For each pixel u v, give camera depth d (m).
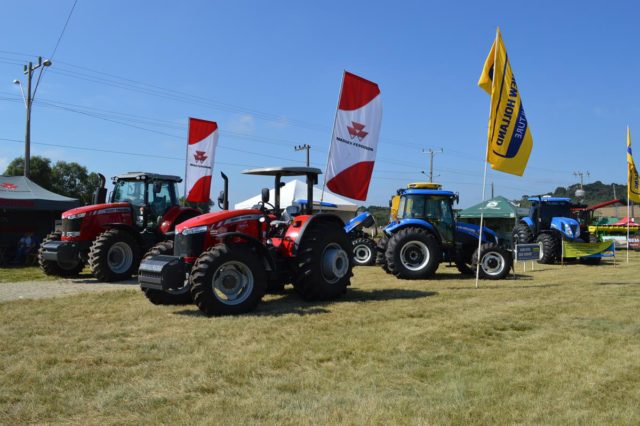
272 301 6.82
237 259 5.84
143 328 5.10
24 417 2.97
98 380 3.57
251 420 2.91
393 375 3.72
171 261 5.81
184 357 4.11
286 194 22.58
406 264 10.04
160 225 10.32
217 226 6.18
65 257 9.43
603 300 6.92
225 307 5.73
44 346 4.45
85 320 5.51
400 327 5.18
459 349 4.39
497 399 3.25
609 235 22.38
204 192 12.58
